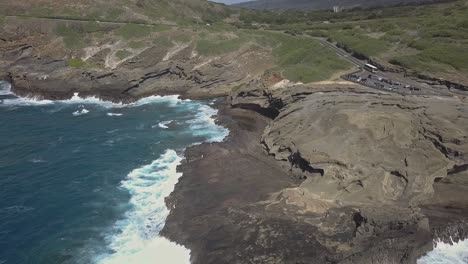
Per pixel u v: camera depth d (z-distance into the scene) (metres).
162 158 63.69
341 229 42.97
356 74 85.31
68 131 74.81
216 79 98.50
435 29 100.50
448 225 44.12
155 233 45.97
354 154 53.22
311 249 40.25
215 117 80.75
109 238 45.53
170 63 99.81
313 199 47.22
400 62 86.12
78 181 57.16
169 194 53.25
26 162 62.66
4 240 45.34
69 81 96.25
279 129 64.94
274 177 55.62
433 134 55.62
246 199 50.34
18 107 88.75
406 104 62.56
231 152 63.72
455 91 72.88
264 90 81.25
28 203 52.06
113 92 94.31
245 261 39.50
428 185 49.41
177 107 88.50
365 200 47.62
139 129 75.62
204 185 54.41
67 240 45.34
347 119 58.72
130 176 58.31
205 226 45.47
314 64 91.69
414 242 40.81
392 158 52.59
